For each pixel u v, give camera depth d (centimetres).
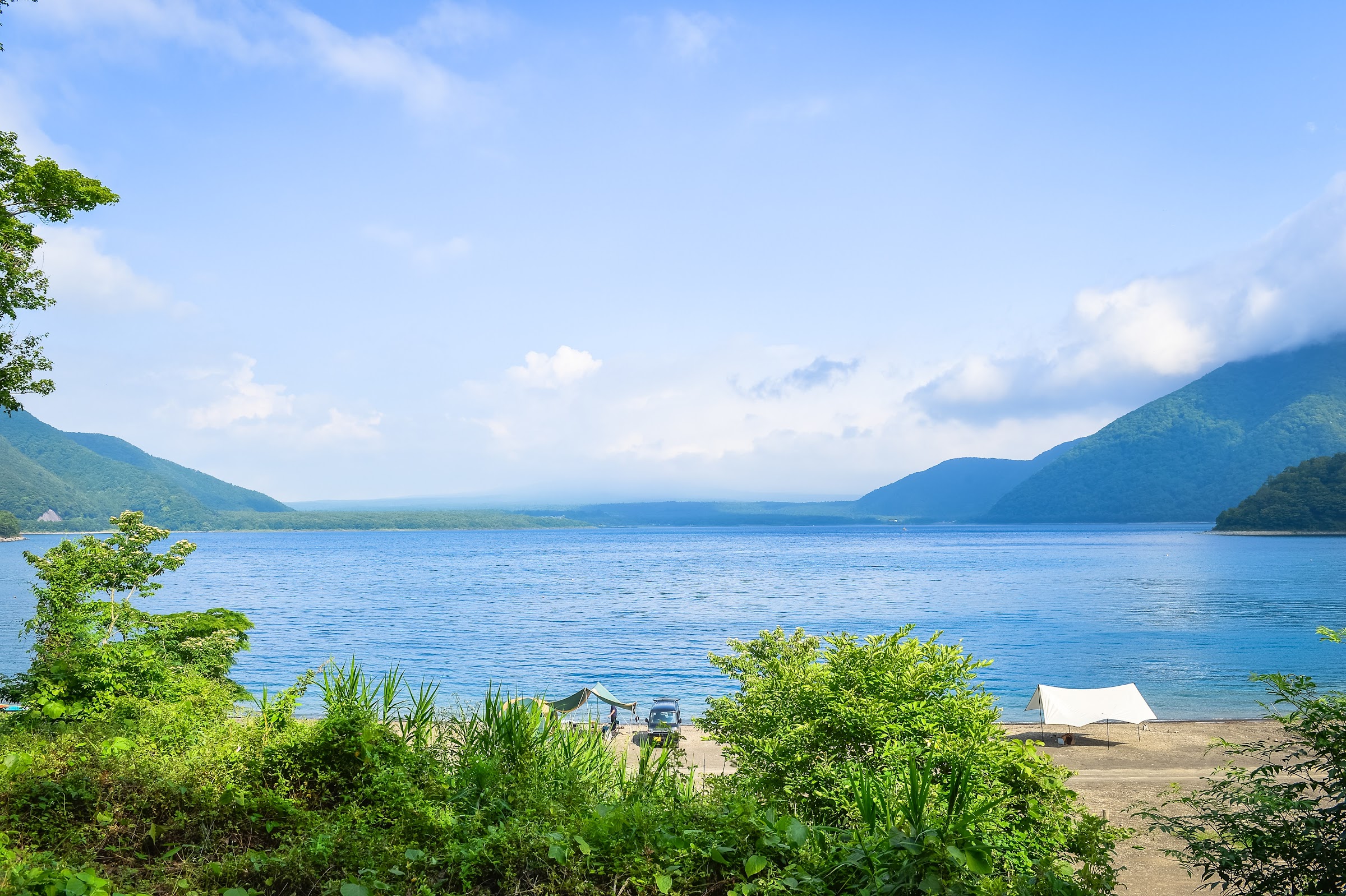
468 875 582
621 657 6812
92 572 2386
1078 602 11325
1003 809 844
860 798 690
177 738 928
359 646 7375
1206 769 3198
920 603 11388
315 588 14012
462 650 7175
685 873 586
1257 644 7538
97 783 708
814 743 1065
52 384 1798
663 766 843
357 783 736
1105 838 752
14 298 1688
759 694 1412
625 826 633
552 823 639
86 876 519
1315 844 696
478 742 829
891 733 1010
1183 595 12050
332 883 555
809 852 612
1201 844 765
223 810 668
